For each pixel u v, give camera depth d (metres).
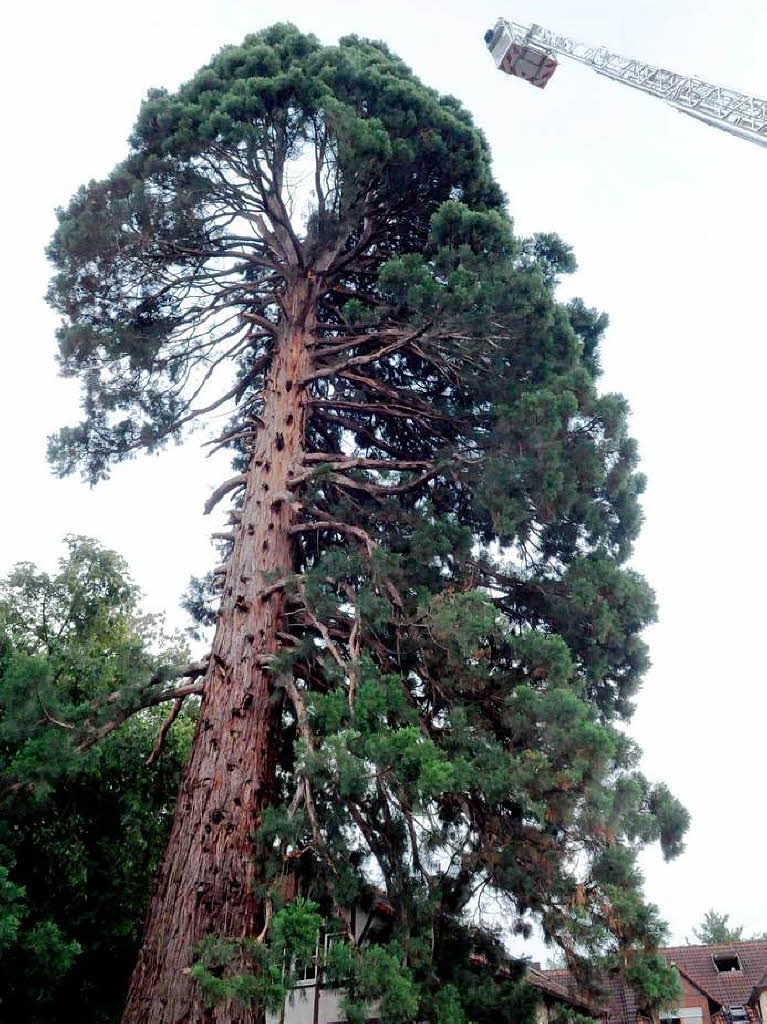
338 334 15.11
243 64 14.20
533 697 8.73
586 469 11.41
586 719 8.43
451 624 9.20
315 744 8.46
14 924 7.19
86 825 13.13
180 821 8.84
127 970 13.33
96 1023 12.59
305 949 6.27
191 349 14.44
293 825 8.16
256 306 14.99
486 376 12.23
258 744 9.40
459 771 7.68
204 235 13.82
